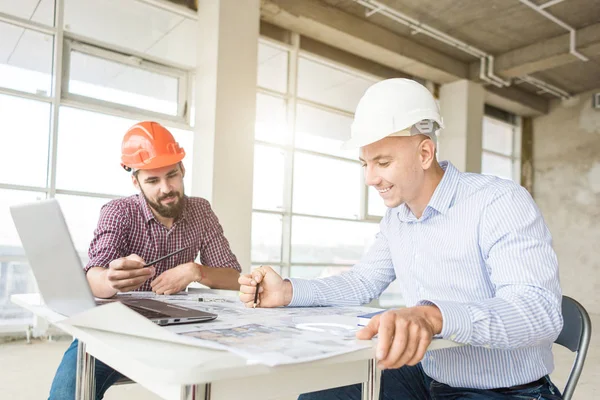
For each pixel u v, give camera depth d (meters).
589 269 8.01
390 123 1.04
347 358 0.69
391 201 1.11
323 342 0.75
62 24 4.31
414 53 6.50
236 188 4.62
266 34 5.60
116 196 4.59
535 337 0.88
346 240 6.40
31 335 4.14
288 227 5.82
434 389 1.21
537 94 8.48
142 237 1.75
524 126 8.92
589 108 8.22
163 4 4.64
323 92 6.24
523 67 6.65
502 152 8.72
